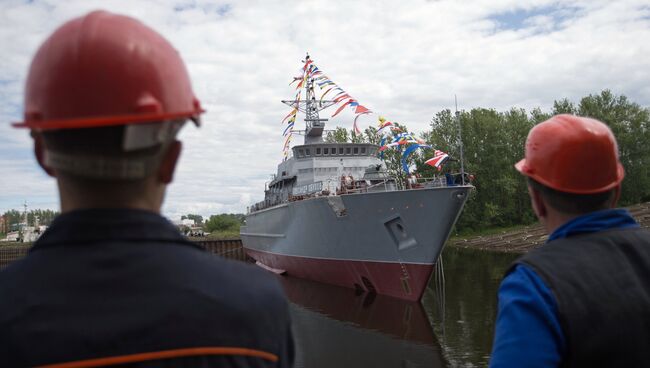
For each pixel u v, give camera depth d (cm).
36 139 143
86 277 119
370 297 1914
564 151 216
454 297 1858
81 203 132
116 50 127
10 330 114
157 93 130
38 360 112
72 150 125
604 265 194
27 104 132
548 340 177
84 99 124
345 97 1994
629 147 5116
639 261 199
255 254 3538
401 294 1812
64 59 126
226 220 7825
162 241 132
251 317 129
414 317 1570
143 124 126
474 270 2623
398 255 1767
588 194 214
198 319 121
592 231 210
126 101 126
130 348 115
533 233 4375
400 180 2003
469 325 1441
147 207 139
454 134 5525
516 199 5472
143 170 131
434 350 1230
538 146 228
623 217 217
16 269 125
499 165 5353
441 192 1586
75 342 113
